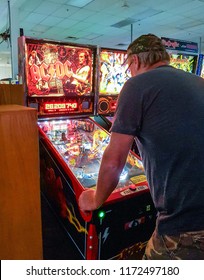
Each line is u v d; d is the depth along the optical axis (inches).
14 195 32.6
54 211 85.4
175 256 37.0
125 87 40.0
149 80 38.3
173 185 36.4
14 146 31.2
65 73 87.4
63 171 71.5
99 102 98.8
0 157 30.5
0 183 31.2
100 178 41.6
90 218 59.5
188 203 35.5
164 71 39.5
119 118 39.0
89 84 94.6
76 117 93.4
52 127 88.0
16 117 30.7
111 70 99.5
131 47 46.5
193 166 35.2
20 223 33.9
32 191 33.8
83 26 321.4
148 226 72.4
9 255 34.3
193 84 38.6
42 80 82.6
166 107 36.4
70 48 86.4
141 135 39.5
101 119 99.5
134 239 70.9
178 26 323.3
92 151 83.6
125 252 70.3
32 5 240.1
